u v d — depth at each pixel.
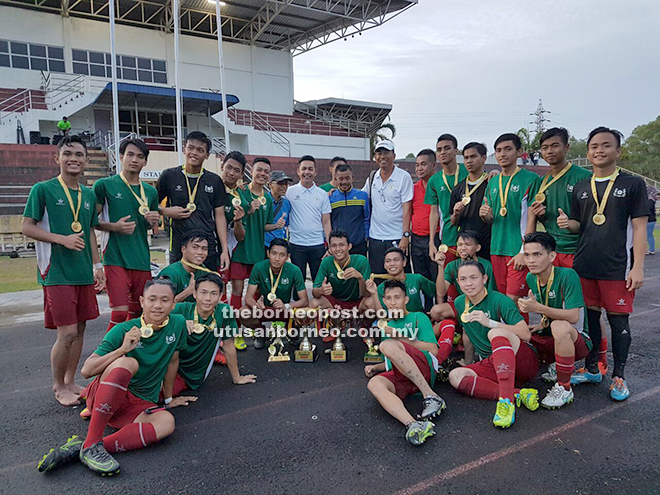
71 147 3.78
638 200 3.68
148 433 3.11
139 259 4.41
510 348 3.51
